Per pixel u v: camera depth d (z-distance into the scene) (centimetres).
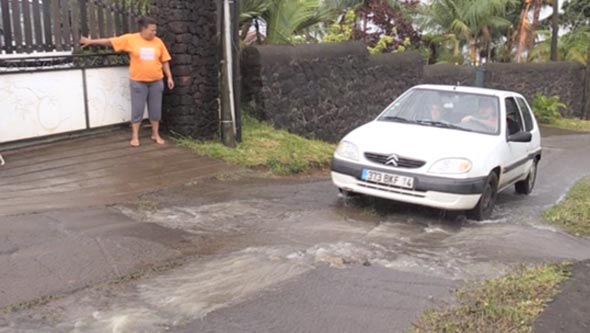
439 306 462
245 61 1190
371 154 728
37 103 904
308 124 1286
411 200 699
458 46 2420
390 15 2084
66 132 952
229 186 852
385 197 716
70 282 481
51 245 556
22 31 877
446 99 841
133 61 959
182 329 412
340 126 1374
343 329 420
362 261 561
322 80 1312
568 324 437
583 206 829
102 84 996
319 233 645
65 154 898
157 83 985
